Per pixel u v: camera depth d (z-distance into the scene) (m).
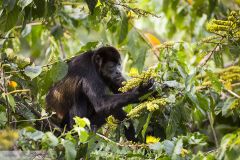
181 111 11.47
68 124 13.49
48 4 11.53
